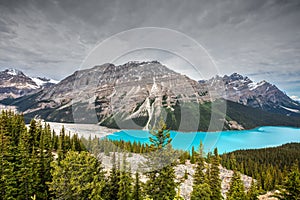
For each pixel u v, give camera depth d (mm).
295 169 18328
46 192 26844
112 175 19797
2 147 26500
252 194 27719
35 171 26781
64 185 20016
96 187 18609
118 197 18375
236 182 25734
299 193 17391
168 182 12070
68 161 19828
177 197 7328
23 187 25531
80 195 19656
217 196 24172
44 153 31141
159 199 11664
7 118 43562
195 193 20469
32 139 38625
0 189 23391
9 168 24625
